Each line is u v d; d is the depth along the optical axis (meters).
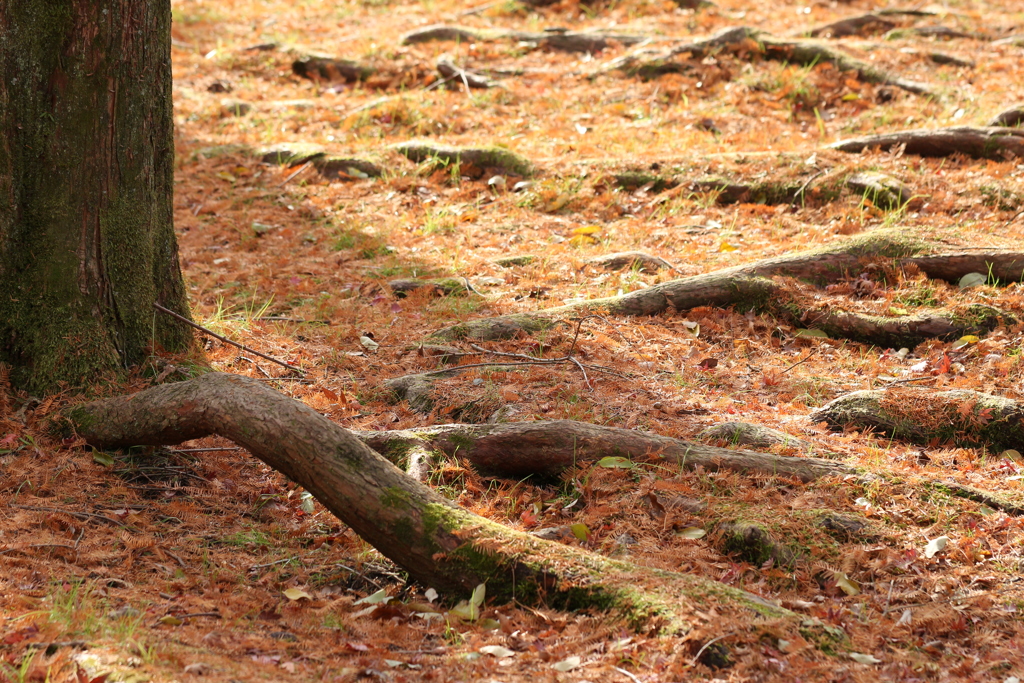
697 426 4.94
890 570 3.82
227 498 4.46
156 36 4.87
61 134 4.61
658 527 4.14
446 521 3.79
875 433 5.04
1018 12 13.80
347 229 8.27
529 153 9.57
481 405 5.23
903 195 7.91
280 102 11.60
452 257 7.63
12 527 3.82
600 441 4.55
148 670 2.84
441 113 10.84
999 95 10.24
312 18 15.10
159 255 5.17
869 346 6.20
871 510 4.15
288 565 4.00
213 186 9.22
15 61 4.53
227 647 3.22
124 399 4.48
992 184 7.88
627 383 5.48
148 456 4.61
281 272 7.38
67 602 3.31
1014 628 3.47
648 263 7.31
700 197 8.58
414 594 3.86
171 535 4.07
